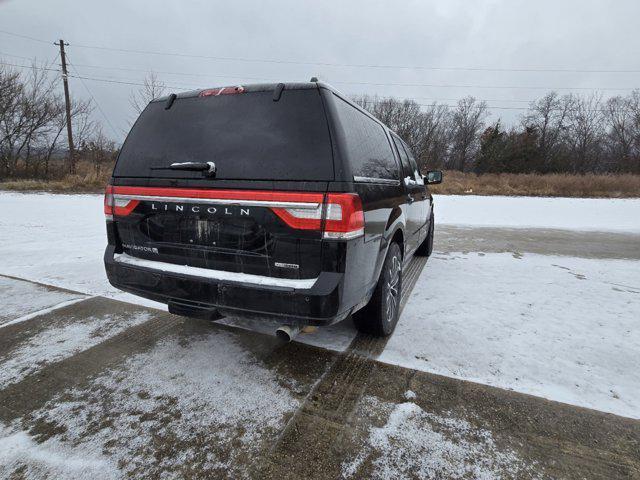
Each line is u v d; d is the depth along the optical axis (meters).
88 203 12.58
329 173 1.99
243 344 2.89
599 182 22.47
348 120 2.29
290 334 2.17
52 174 23.39
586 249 6.59
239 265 2.20
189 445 1.87
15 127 22.72
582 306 3.75
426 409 2.15
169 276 2.35
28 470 1.70
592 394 2.32
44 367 2.56
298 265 2.06
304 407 2.15
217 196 2.17
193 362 2.63
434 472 1.72
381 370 2.54
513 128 45.31
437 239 7.51
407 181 3.72
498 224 9.91
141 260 2.56
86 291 4.02
